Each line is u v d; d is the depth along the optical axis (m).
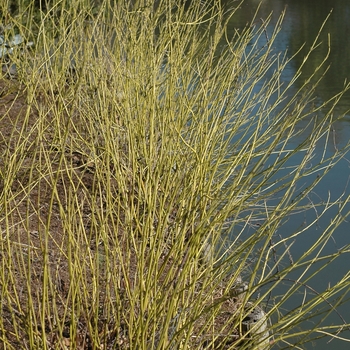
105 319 3.80
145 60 6.25
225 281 4.91
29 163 6.30
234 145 6.44
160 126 5.36
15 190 5.75
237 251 4.10
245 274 5.69
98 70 6.01
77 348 3.79
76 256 3.54
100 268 4.63
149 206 3.72
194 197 4.28
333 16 24.16
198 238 3.74
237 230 6.47
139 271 3.55
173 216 5.11
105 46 6.50
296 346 3.61
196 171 4.38
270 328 3.64
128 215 4.06
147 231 3.81
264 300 5.39
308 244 6.69
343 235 6.86
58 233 5.23
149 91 5.47
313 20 22.97
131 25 6.31
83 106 6.10
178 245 3.87
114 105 5.45
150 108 5.37
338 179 8.16
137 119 5.53
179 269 3.56
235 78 5.85
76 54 5.72
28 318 3.31
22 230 5.21
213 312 3.74
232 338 4.31
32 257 4.57
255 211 6.88
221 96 5.60
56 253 4.81
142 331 3.37
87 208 5.67
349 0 28.64
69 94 5.82
